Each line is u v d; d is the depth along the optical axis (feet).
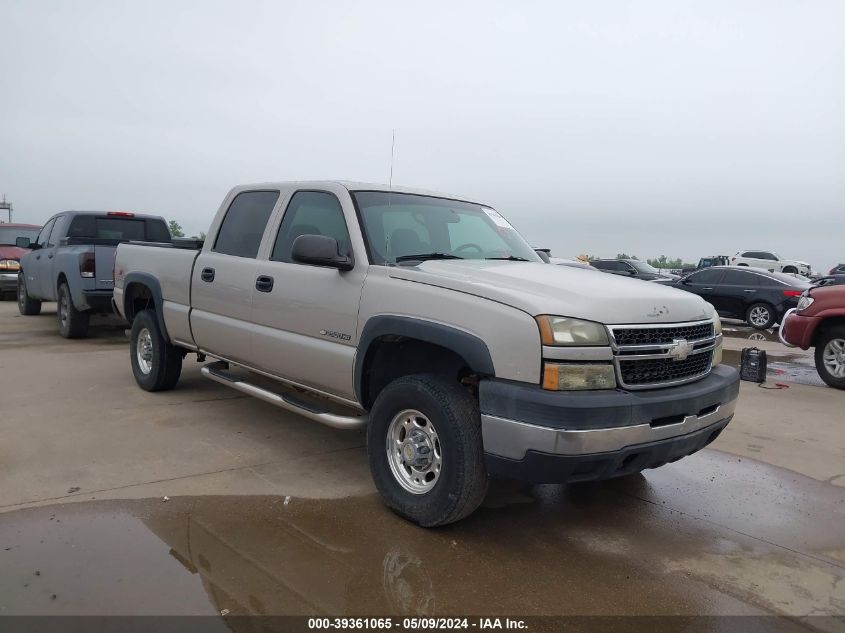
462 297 11.42
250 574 10.21
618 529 12.59
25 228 55.16
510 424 10.44
